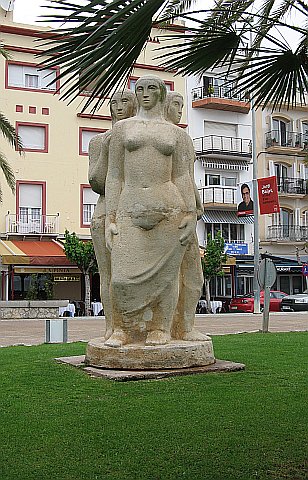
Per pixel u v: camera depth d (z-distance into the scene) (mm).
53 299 33938
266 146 43125
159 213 8453
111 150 8797
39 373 8828
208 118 41344
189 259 9008
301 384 8047
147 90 8773
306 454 5301
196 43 6078
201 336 9078
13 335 19469
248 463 5090
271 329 21109
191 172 8898
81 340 16531
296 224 44094
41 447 5520
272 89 6699
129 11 4066
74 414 6582
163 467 5012
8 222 35188
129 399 7160
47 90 36250
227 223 41531
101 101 5211
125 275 8445
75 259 32469
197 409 6723
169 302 8594
